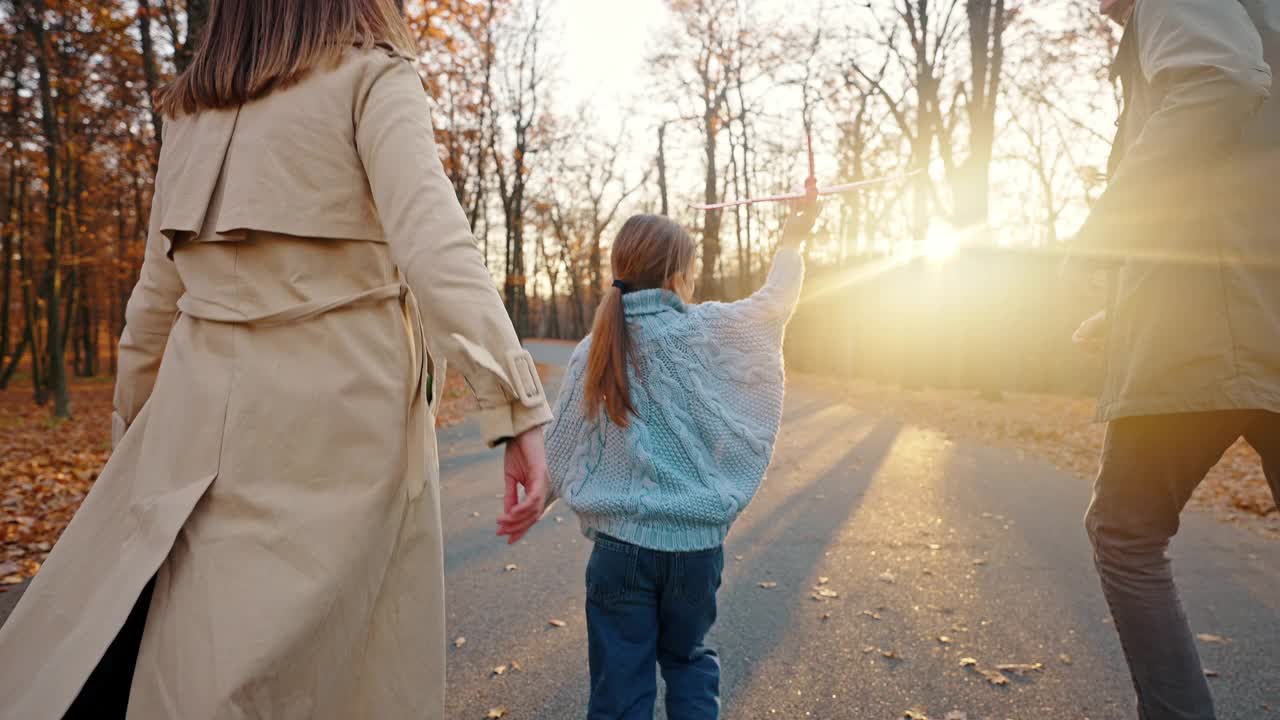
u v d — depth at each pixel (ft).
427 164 3.93
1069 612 11.00
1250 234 4.83
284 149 3.87
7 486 20.13
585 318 174.40
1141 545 5.41
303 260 3.86
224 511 3.60
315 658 3.54
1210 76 4.57
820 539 15.29
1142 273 5.11
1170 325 4.99
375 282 4.03
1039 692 8.54
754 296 6.33
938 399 52.65
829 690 8.64
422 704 3.96
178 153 4.18
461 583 12.40
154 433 3.84
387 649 3.90
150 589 3.77
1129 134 5.65
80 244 56.70
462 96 62.49
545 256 142.31
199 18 24.73
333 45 4.01
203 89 4.05
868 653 9.62
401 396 3.95
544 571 13.00
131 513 3.76
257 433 3.67
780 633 10.31
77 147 50.52
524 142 89.81
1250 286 4.80
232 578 3.48
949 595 11.80
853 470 23.59
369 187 4.07
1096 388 63.36
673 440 5.94
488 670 9.18
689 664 6.10
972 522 16.71
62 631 3.60
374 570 3.77
